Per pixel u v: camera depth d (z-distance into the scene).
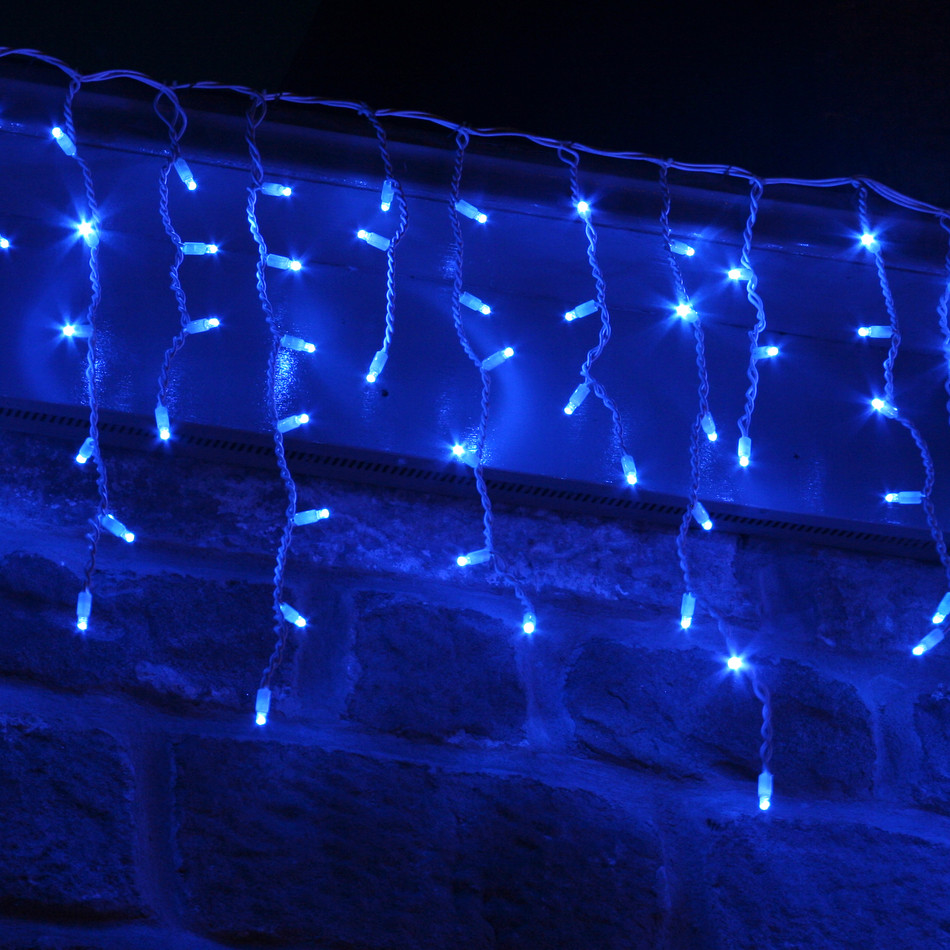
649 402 2.29
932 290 2.28
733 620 2.19
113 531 1.94
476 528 2.18
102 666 1.85
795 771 2.03
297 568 2.04
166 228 1.98
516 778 1.90
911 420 2.40
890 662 2.21
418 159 2.08
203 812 1.76
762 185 2.17
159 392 1.99
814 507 2.27
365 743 1.89
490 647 2.03
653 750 1.99
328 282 2.26
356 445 2.12
